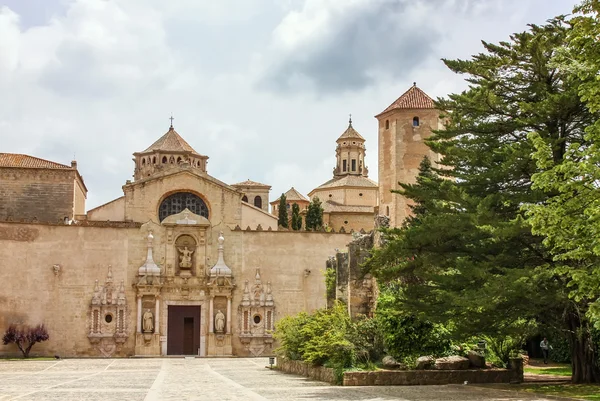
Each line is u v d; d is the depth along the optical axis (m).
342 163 132.62
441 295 32.56
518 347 37.75
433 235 34.00
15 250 68.25
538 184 25.22
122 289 70.31
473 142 36.47
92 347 68.94
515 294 30.20
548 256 33.69
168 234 72.31
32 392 32.12
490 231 31.12
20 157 87.12
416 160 78.88
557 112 33.88
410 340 37.94
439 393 30.36
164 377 42.59
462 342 37.50
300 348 44.88
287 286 73.50
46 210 83.00
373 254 36.91
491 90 36.47
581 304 33.22
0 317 67.06
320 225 105.50
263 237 74.06
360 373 35.19
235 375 44.12
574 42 24.55
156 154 103.81
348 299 46.56
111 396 29.95
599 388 31.53
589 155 25.41
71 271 69.44
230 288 72.12
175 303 71.69
